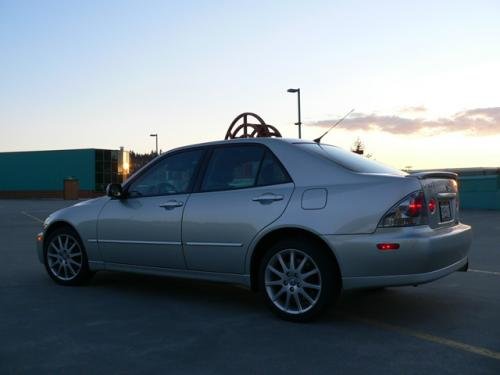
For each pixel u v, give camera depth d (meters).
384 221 4.69
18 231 15.31
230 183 5.57
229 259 5.41
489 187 24.80
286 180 5.24
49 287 6.75
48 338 4.62
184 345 4.43
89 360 4.07
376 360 4.06
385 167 5.68
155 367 3.93
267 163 5.42
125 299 6.09
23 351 4.28
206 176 5.77
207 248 5.54
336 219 4.83
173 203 5.83
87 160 58.94
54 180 60.09
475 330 4.84
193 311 5.55
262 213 5.20
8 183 61.44
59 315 5.38
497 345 4.42
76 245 6.74
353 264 4.76
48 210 29.92
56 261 6.92
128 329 4.90
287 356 4.16
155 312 5.51
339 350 4.29
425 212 4.81
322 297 4.91
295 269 5.07
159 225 5.89
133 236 6.11
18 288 6.68
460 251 5.20
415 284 4.69
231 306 5.77
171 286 6.83
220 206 5.48
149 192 6.18
